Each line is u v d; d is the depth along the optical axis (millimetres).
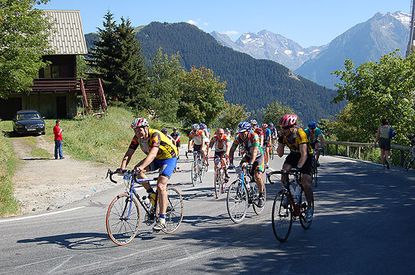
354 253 6133
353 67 29266
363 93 28141
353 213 8906
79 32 42406
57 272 5387
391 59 28141
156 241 6820
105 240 6863
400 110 27391
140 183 7070
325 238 6961
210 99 70938
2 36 25766
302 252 6211
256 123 12008
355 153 26375
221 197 11172
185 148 35344
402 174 15703
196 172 13977
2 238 7031
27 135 26453
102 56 48000
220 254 6133
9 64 25625
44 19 29391
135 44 49250
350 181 13992
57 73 40812
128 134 29922
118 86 47719
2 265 5664
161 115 60188
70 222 8234
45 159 19766
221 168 11430
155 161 7176
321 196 11078
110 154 22172
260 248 6418
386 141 17672
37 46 28094
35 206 10188
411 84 27219
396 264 5648
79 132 26375
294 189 7312
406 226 7734
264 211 9188
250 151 8672
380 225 7824
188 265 5660
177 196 7719
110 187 13273
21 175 15055
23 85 27859
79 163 18797
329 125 47438
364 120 28688
